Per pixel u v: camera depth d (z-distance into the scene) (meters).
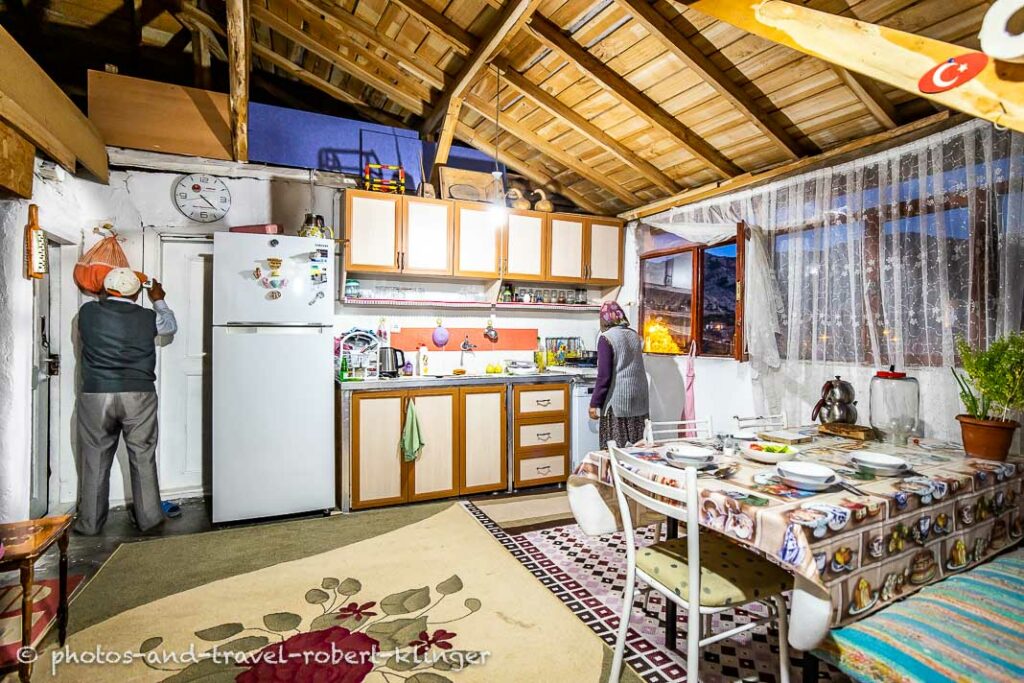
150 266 3.49
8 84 2.17
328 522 3.17
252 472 3.12
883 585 1.38
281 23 3.47
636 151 3.67
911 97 2.41
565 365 4.54
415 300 3.94
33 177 2.52
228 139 3.65
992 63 1.33
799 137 2.95
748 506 1.35
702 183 3.81
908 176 2.51
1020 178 2.08
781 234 3.20
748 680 1.75
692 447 1.96
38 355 3.05
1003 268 2.13
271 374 3.15
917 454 1.96
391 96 4.03
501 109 3.69
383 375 3.70
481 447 3.74
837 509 1.31
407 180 4.10
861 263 2.70
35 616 2.09
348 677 1.73
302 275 3.22
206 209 3.61
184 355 3.60
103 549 2.76
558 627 2.05
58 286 3.23
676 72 2.79
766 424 3.07
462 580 2.43
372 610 2.15
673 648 1.93
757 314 3.20
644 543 2.89
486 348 4.37
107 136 3.36
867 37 1.56
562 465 4.03
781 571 1.60
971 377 1.97
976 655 1.18
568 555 2.73
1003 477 1.74
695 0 1.88
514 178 4.59
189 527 3.07
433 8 2.98
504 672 1.77
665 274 4.20
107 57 4.04
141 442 3.03
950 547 1.57
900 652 1.19
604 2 2.52
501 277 4.06
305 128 3.87
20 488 2.54
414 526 3.12
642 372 3.24
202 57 3.72
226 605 2.18
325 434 3.30
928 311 2.41
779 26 1.74
